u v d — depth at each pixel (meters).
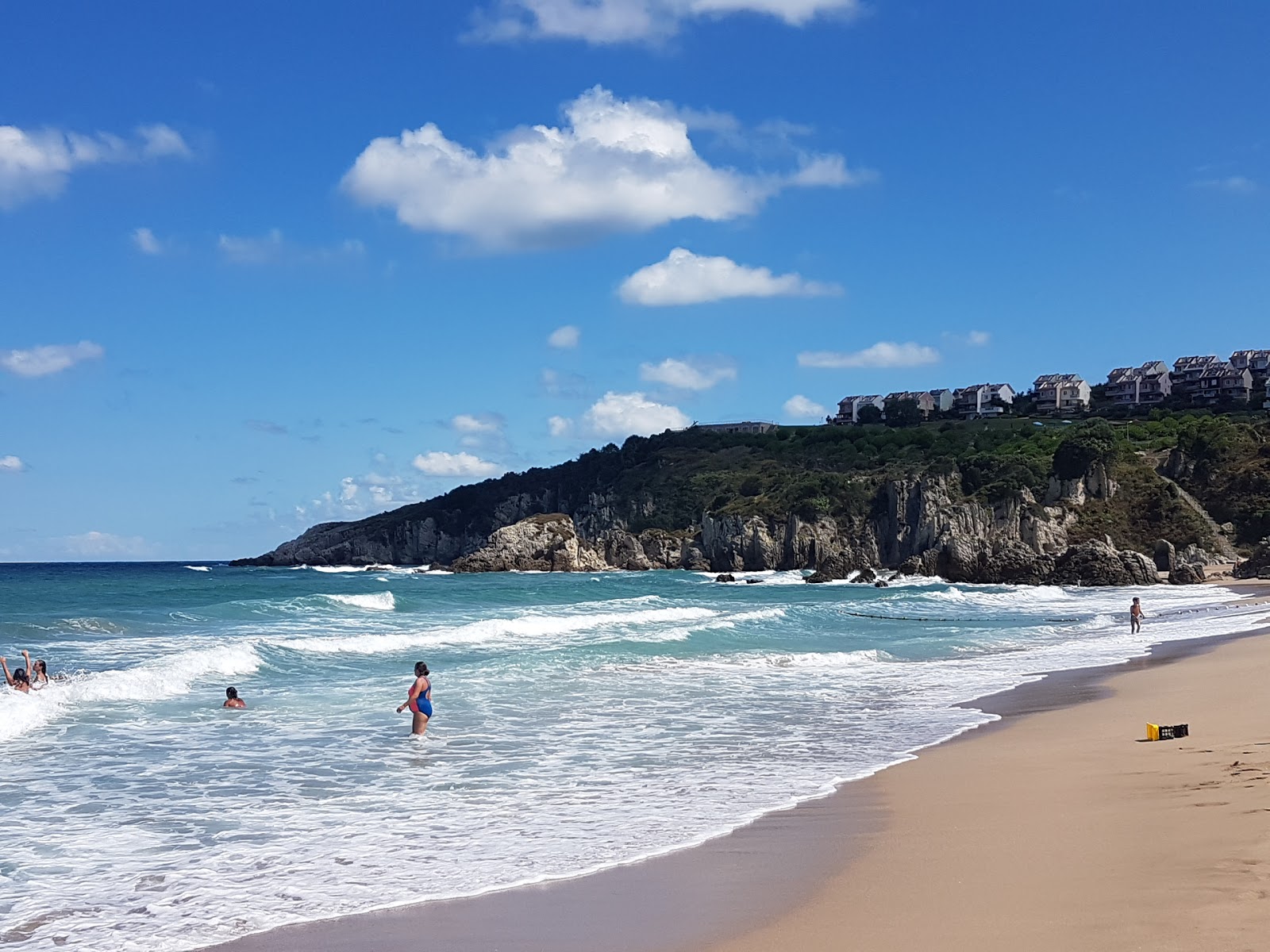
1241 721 15.30
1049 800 10.91
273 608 48.19
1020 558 86.69
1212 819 9.16
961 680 24.38
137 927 8.09
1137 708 18.05
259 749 16.25
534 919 7.92
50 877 9.54
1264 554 78.06
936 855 8.95
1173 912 6.59
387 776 14.21
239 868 9.80
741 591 77.56
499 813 11.91
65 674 24.05
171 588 71.25
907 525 104.50
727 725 18.30
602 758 15.37
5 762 15.28
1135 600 38.47
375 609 50.56
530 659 28.33
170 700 21.23
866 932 6.93
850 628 40.75
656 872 9.15
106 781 13.99
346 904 8.55
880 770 13.89
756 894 8.19
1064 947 6.14
